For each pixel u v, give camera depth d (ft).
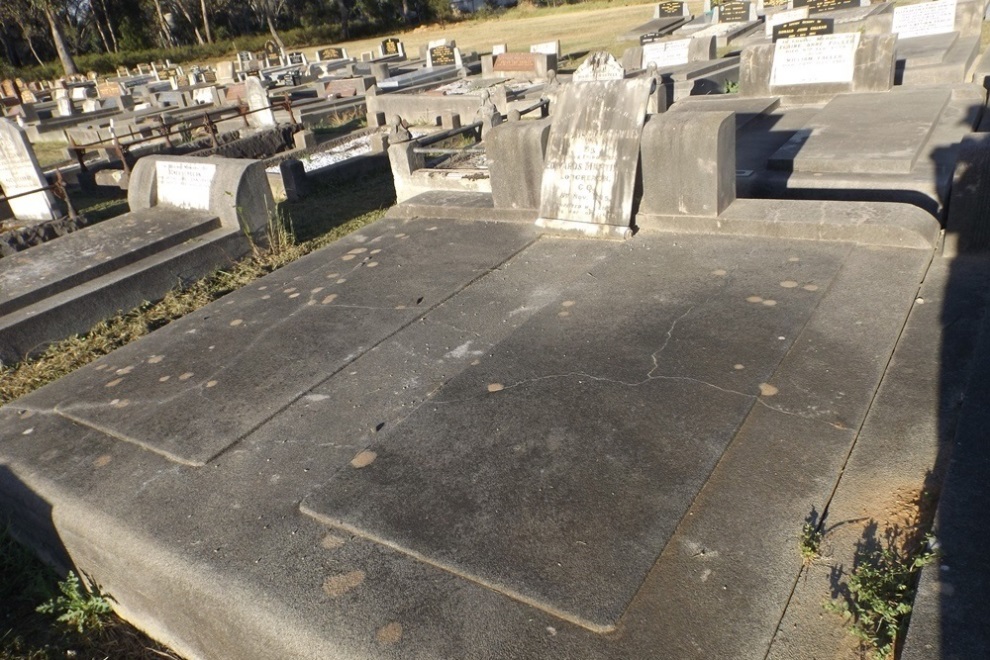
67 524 10.45
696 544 8.23
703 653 6.98
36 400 14.11
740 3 69.51
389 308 15.56
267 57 125.49
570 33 108.78
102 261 21.01
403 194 27.32
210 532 9.59
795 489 8.84
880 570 7.57
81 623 10.30
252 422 12.03
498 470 9.80
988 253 13.79
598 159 17.49
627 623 7.34
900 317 12.05
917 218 14.55
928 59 33.37
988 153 13.15
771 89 32.12
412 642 7.46
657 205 17.31
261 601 8.32
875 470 8.99
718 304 13.34
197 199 24.32
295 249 24.93
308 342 14.57
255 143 44.70
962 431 8.93
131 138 54.95
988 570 7.03
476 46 110.63
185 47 163.94
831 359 11.18
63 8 157.79
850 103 28.14
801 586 7.61
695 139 16.02
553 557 8.24
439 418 11.21
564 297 14.79
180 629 9.53
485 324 14.21
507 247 18.11
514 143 18.86
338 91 64.03
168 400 13.17
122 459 11.60
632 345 12.42
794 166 21.39
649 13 118.32
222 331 15.80
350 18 182.91
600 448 9.91
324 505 9.71
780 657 6.92
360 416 11.73
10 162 29.84
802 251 14.94
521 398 11.37
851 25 46.06
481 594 7.91
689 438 9.85
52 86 129.08
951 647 6.36
